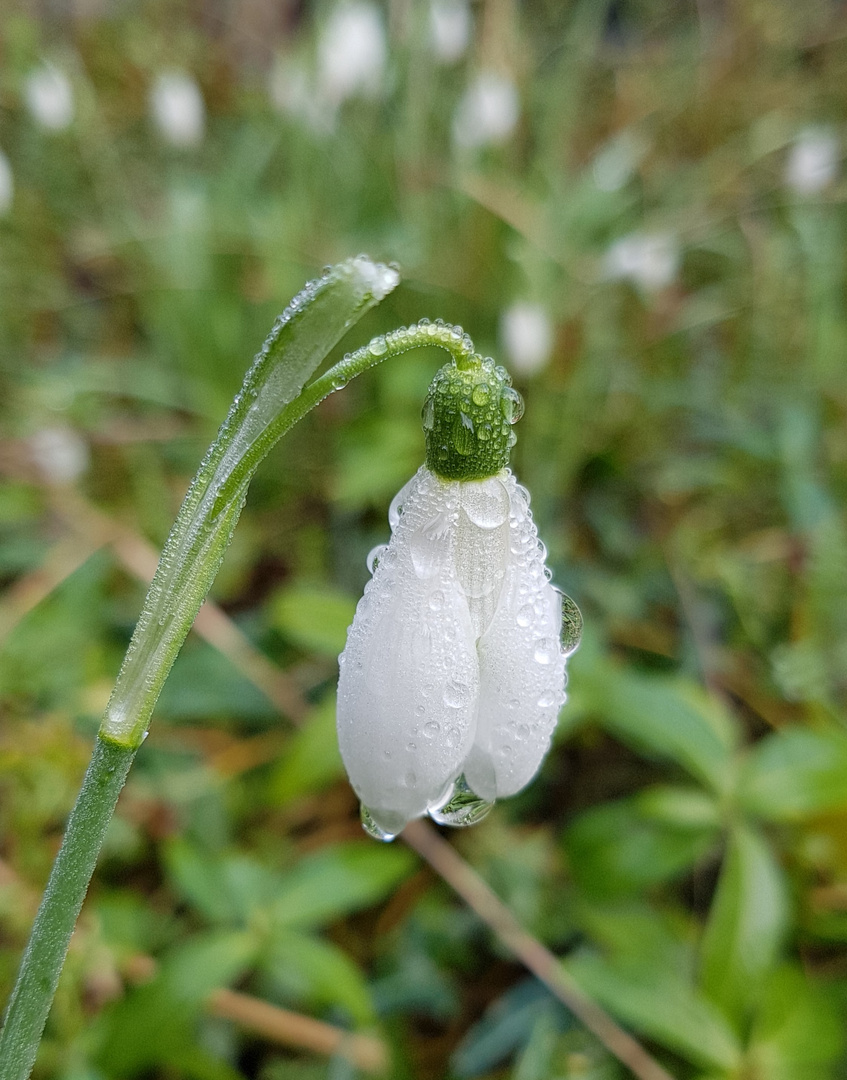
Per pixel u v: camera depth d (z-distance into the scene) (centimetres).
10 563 11
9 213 15
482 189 14
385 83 17
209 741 10
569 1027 7
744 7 20
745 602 11
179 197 14
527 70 18
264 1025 7
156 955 8
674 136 19
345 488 11
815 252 15
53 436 12
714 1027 7
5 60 17
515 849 9
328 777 8
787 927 8
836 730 9
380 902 9
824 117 18
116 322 16
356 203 16
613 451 13
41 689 9
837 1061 7
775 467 13
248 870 7
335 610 9
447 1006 8
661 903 9
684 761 7
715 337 16
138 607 11
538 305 12
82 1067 6
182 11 21
